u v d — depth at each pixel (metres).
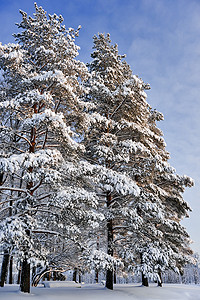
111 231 13.88
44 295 9.65
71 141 10.84
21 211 9.86
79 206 11.00
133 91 14.94
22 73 12.13
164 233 18.16
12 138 11.84
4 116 12.09
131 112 16.20
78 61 13.88
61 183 11.59
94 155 15.99
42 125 10.63
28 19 14.16
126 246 14.40
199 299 13.80
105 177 12.28
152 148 17.73
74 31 14.55
